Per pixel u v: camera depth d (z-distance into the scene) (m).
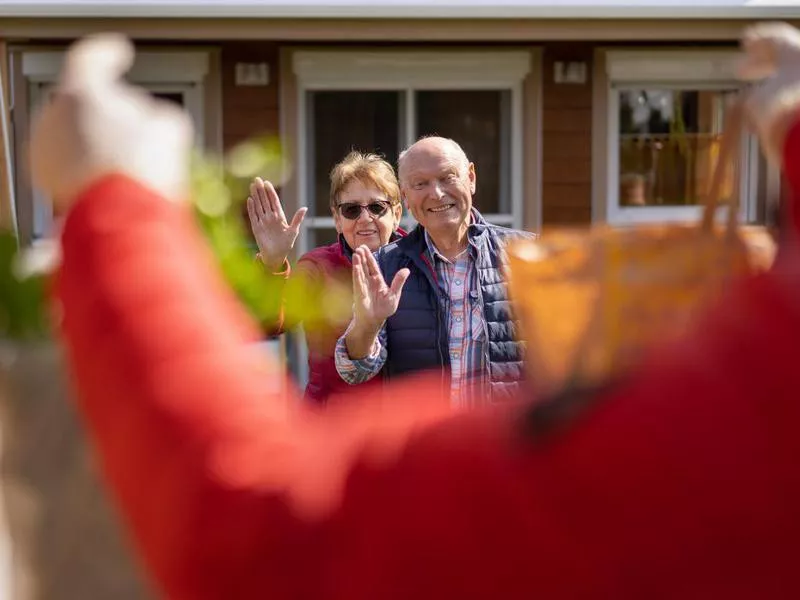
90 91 0.67
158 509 0.62
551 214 7.13
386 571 0.60
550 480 0.58
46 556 0.72
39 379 0.73
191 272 0.66
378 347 3.19
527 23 6.45
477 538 0.59
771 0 6.52
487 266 3.31
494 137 7.11
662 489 0.57
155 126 0.68
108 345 0.63
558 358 0.71
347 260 3.66
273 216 2.91
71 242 0.65
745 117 0.73
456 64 6.98
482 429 0.62
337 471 0.63
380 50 6.93
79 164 0.66
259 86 6.90
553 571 0.58
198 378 0.63
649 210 7.25
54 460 0.72
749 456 0.56
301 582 0.61
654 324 0.65
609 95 7.11
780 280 0.58
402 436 0.63
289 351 5.86
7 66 6.45
